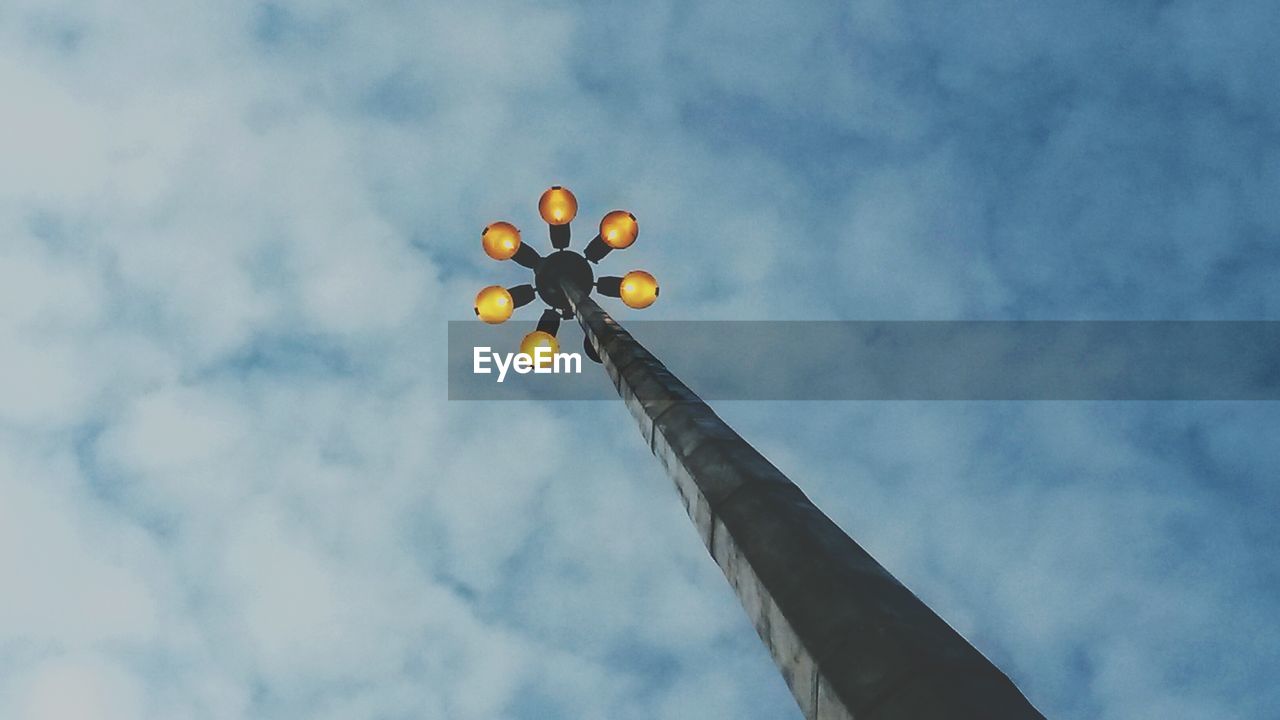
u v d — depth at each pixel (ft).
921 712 9.11
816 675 10.34
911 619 10.26
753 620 12.49
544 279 33.96
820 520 12.51
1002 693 9.33
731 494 13.55
